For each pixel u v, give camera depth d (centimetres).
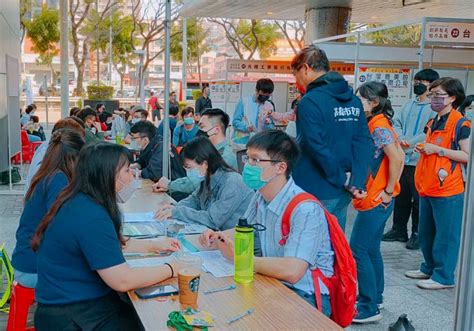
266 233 260
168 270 241
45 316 228
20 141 1010
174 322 194
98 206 228
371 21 1555
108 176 230
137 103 2788
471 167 174
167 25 528
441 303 428
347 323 254
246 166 255
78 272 226
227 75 1419
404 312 410
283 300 222
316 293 246
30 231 305
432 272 479
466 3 1117
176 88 3947
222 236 280
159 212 374
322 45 881
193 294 211
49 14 3109
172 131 904
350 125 333
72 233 222
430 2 1112
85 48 3112
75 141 314
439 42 630
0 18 841
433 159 439
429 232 472
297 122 337
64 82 1359
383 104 377
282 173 252
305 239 242
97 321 228
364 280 381
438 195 441
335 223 254
